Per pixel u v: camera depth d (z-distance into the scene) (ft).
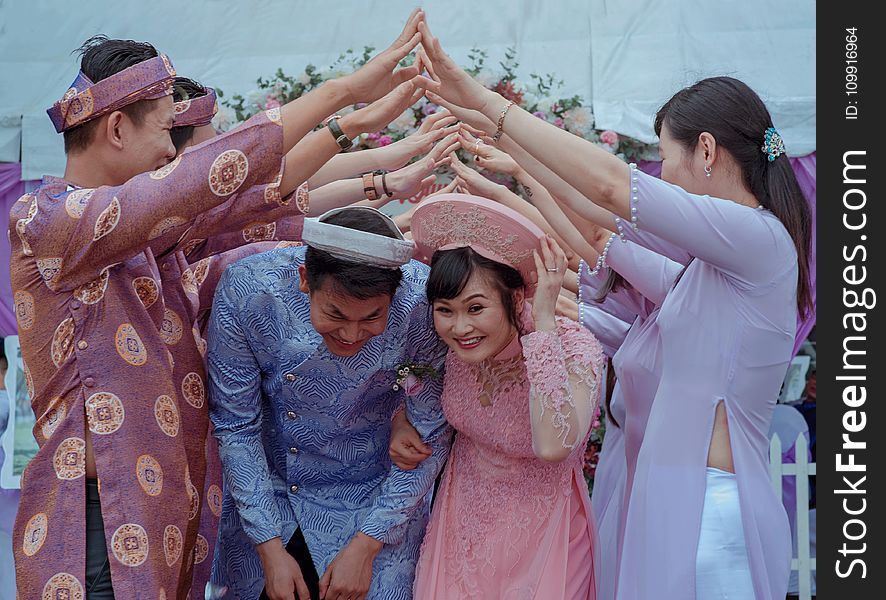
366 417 9.61
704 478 9.03
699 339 9.20
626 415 10.51
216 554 10.19
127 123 8.53
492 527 9.35
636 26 18.69
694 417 9.14
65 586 7.84
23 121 18.58
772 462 17.99
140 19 19.63
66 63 19.22
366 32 19.02
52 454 8.09
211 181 7.92
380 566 9.55
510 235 8.55
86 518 8.05
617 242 10.78
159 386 8.48
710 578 8.79
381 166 11.24
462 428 9.45
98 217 7.89
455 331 8.71
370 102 8.74
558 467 9.35
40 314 8.26
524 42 18.62
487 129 9.91
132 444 8.17
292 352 9.15
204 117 10.46
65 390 8.18
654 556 9.01
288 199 8.45
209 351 9.41
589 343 9.19
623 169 8.78
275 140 8.06
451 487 9.82
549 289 8.75
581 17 18.88
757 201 9.37
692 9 18.84
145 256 8.75
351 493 9.79
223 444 9.39
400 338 9.31
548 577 9.10
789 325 9.22
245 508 9.27
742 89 9.46
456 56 18.49
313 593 9.71
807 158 17.53
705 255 8.89
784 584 9.14
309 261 8.54
